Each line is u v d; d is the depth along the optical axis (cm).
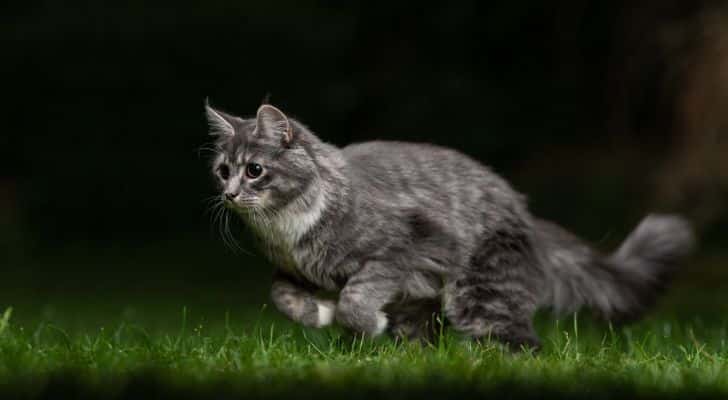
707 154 1531
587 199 1866
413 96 2002
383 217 737
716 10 1577
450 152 811
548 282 819
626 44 1781
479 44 2006
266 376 554
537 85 1986
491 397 504
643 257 852
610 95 1859
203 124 2277
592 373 586
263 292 1667
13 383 520
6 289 1739
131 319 1148
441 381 534
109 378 542
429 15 2000
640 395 516
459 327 772
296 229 732
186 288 1741
